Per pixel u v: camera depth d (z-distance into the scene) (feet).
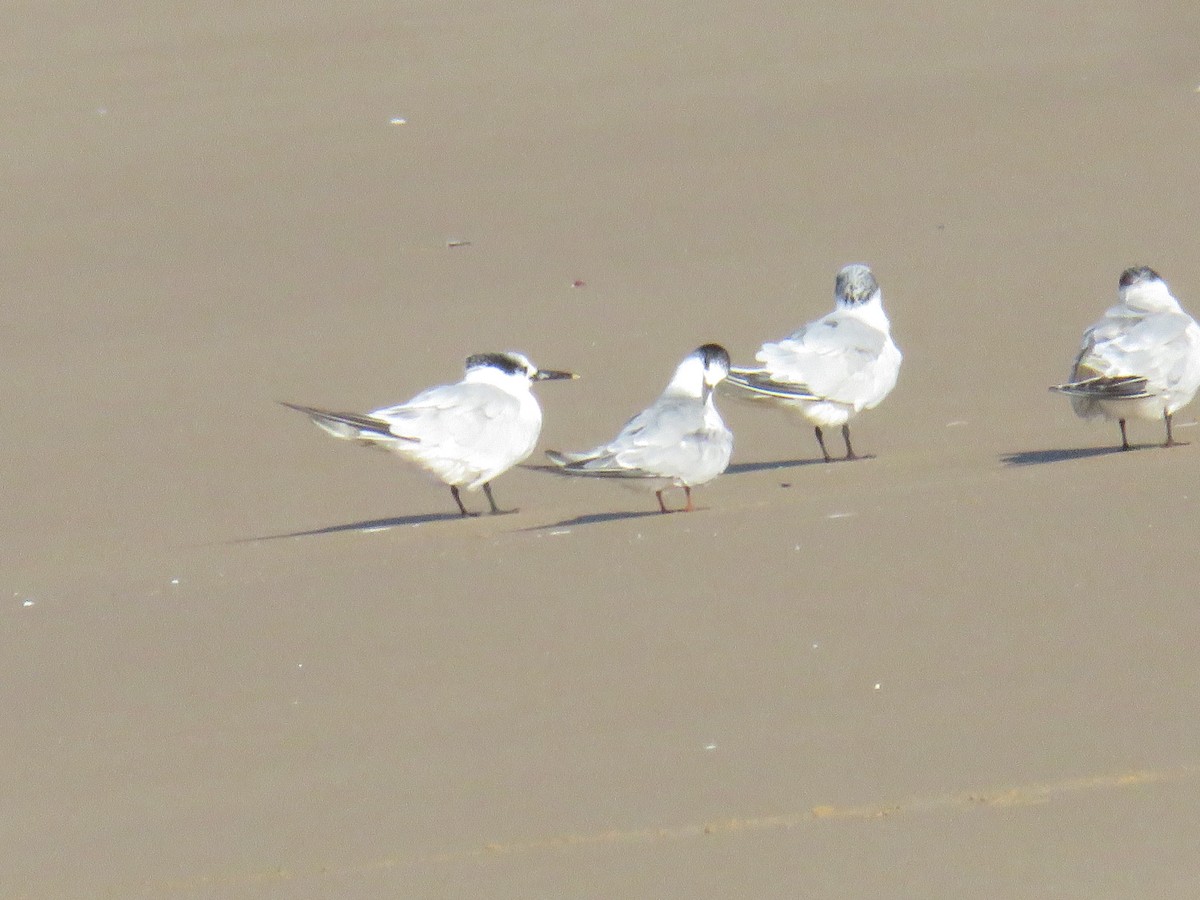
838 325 52.39
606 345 66.39
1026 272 70.44
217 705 35.01
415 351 67.51
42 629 40.75
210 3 131.13
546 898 26.76
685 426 45.47
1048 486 43.80
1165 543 38.29
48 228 87.45
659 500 46.32
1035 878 26.05
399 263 78.64
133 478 55.93
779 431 56.80
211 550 47.19
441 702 34.09
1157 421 52.06
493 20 119.96
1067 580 36.86
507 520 47.65
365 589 41.34
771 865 27.12
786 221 80.12
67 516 52.70
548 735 32.17
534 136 96.58
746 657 34.73
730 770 30.17
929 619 35.68
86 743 33.81
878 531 41.45
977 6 114.32
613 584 39.75
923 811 28.25
